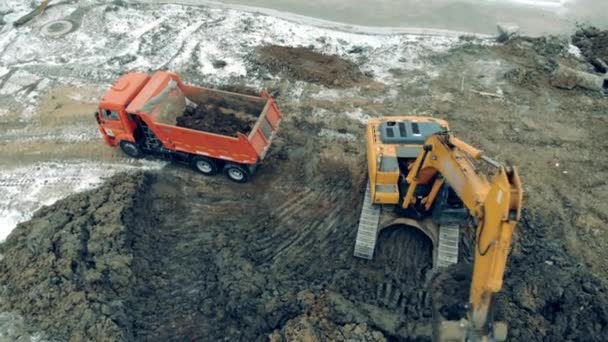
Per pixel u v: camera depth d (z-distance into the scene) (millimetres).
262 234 14430
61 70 19422
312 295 12539
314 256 13836
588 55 19344
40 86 18844
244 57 19688
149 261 13758
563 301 12352
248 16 21641
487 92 18172
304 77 18781
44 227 13828
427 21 21328
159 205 15211
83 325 11906
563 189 15227
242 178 15555
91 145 16906
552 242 13922
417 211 13219
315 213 14852
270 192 15453
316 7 22141
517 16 21375
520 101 17828
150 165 16297
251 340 12125
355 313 12102
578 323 12055
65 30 21109
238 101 15914
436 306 10617
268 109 15234
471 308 9484
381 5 22156
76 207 14555
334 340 11523
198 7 22312
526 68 18953
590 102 17766
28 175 16094
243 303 12586
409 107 17688
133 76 15938
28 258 13312
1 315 12352
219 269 13398
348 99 18016
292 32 20766
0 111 18000
